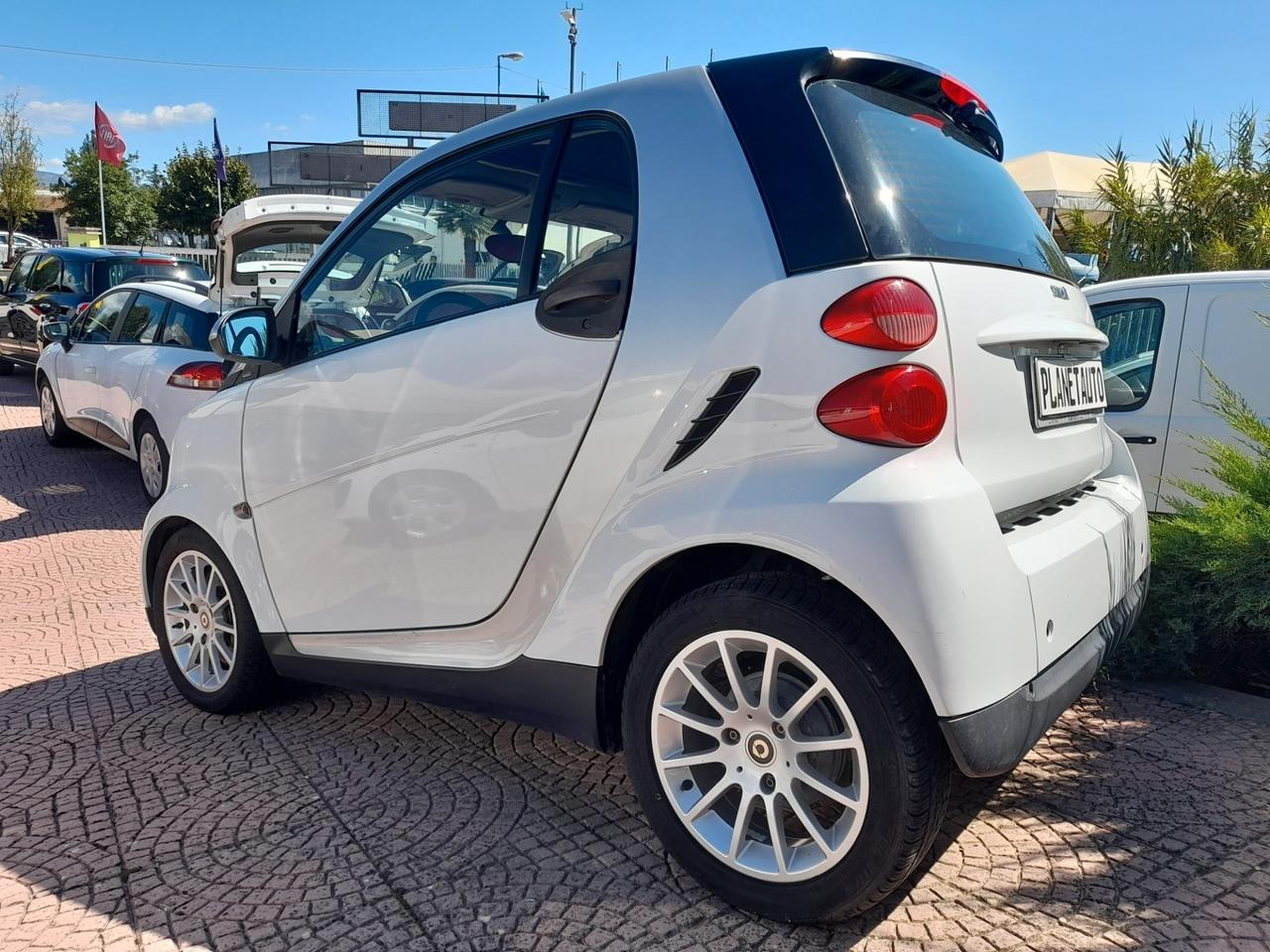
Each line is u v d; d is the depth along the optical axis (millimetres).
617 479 2473
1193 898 2377
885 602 2014
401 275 3092
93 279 12461
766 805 2312
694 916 2408
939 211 2439
